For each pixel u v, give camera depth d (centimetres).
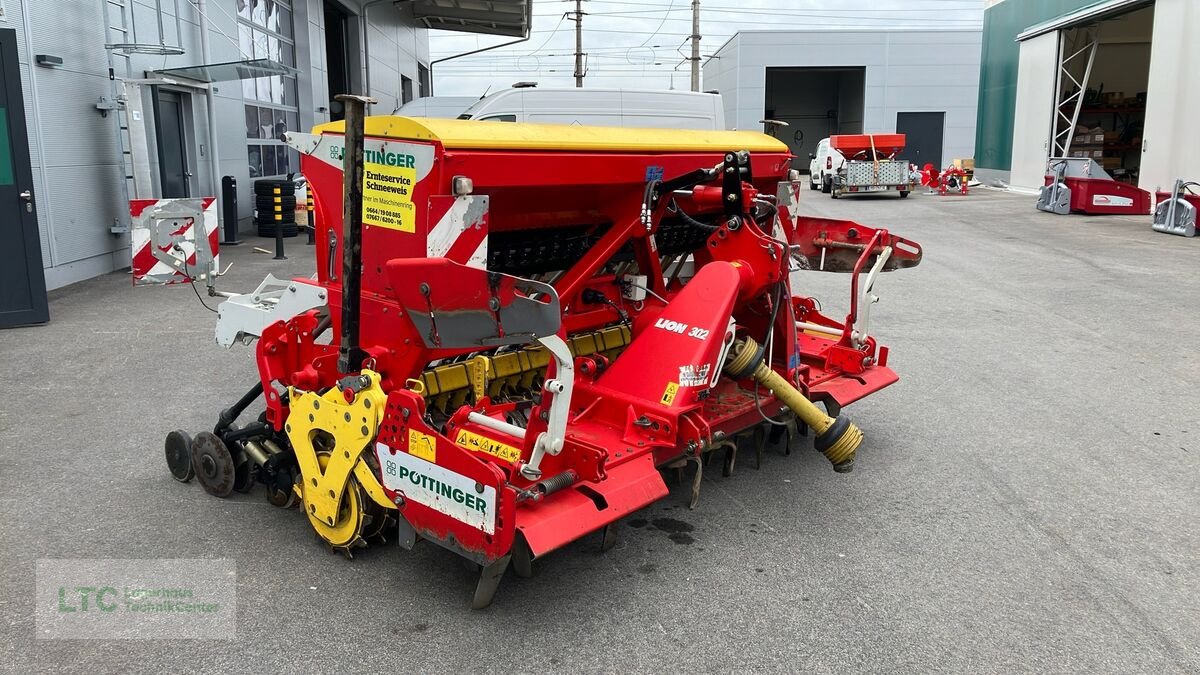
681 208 467
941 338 779
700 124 1024
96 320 823
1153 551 375
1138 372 661
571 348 447
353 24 2264
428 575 350
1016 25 2886
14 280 785
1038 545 381
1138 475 461
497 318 283
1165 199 1603
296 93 1881
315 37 1919
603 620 318
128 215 1137
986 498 432
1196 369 668
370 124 330
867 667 290
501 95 941
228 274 1113
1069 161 1989
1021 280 1089
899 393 611
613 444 364
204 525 393
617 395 384
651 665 290
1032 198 2505
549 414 304
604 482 329
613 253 427
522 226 397
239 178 1552
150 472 455
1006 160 3002
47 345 726
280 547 373
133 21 1134
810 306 559
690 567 359
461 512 300
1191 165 1858
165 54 1159
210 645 300
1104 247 1388
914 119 4238
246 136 1584
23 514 404
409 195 321
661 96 1003
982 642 305
